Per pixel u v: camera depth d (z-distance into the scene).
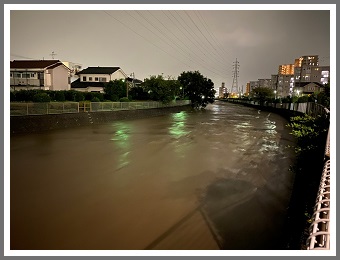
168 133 14.98
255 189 6.06
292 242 3.61
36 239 3.85
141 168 7.61
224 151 10.34
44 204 5.03
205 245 3.75
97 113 18.84
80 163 8.02
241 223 4.42
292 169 7.80
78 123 16.80
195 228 4.22
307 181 6.08
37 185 6.05
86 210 4.80
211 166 8.01
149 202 5.19
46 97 17.09
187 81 42.66
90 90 34.84
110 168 7.55
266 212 4.85
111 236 3.95
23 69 29.36
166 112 30.47
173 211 4.82
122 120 21.27
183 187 6.09
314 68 56.72
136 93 33.16
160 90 29.81
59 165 7.75
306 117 16.28
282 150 10.77
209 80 44.41
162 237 3.95
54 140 11.74
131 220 4.45
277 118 28.67
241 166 8.09
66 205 5.00
